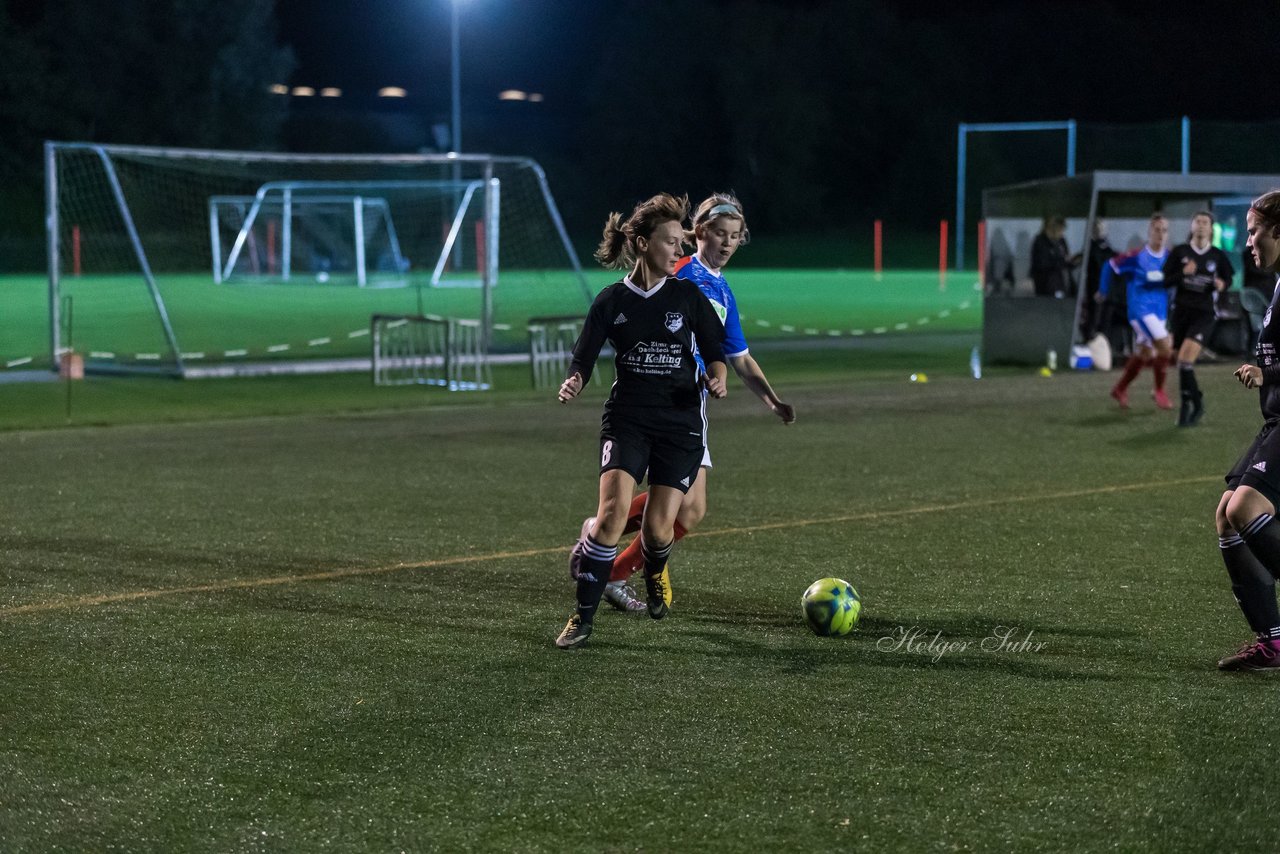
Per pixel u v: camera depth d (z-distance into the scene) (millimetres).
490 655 9828
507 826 6871
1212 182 32844
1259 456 9102
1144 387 28078
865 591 11656
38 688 9117
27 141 93875
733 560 12828
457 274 80250
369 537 14023
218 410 25438
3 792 7367
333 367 33062
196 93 101250
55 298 32406
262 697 8898
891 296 64250
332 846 6672
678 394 10047
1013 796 7188
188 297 63094
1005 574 12234
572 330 34469
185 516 15141
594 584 9961
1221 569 12383
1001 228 33812
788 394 27266
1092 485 16797
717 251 10445
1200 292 21969
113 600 11469
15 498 16234
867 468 18156
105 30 97562
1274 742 7957
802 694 8859
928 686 9031
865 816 6957
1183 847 6609
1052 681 9117
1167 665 9469
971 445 20219
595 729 8234
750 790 7289
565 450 20125
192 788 7395
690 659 9695
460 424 23156
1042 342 33062
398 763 7711
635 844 6660
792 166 115688
